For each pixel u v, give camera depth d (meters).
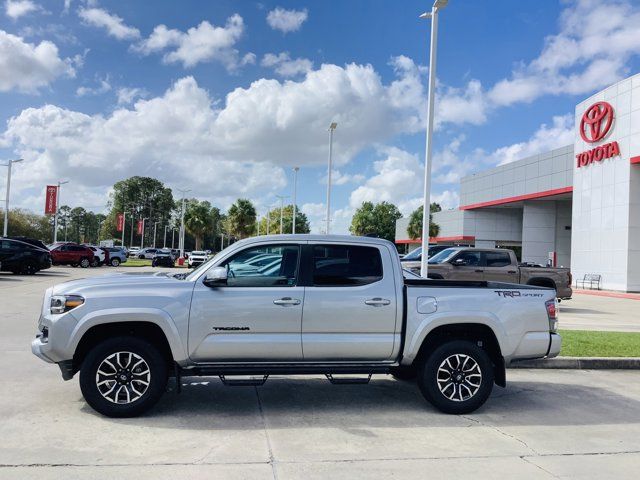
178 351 5.73
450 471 4.54
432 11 14.77
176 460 4.62
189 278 6.06
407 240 76.19
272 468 4.50
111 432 5.29
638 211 30.23
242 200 78.81
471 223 55.97
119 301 5.69
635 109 29.89
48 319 5.68
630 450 5.17
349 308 6.00
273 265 6.09
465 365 6.24
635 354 9.39
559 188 40.12
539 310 6.43
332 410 6.26
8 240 26.86
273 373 5.96
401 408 6.42
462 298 6.23
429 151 14.86
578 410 6.56
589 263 33.81
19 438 5.07
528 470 4.61
